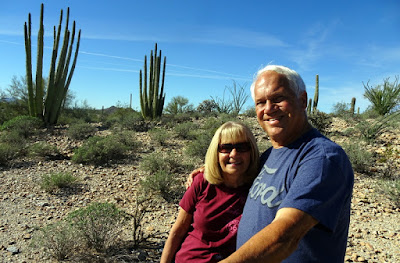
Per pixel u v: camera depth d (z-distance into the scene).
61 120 17.03
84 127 12.52
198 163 8.75
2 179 7.38
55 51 14.87
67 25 14.97
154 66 17.80
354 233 4.81
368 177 7.32
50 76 14.81
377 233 4.81
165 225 5.17
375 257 4.11
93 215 4.23
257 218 1.50
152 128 13.88
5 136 10.21
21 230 4.89
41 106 14.69
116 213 4.36
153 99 17.95
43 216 5.49
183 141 11.64
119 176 7.77
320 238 1.29
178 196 6.42
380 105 15.27
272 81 1.58
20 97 19.28
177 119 16.83
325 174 1.23
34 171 8.05
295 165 1.39
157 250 4.26
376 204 5.93
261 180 1.61
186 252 2.17
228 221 2.06
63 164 8.73
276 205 1.42
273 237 1.10
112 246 4.19
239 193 2.08
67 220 4.32
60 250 4.01
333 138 10.22
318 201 1.18
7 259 4.01
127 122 14.47
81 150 9.12
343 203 1.27
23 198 6.30
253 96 1.74
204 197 2.13
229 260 1.06
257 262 1.06
